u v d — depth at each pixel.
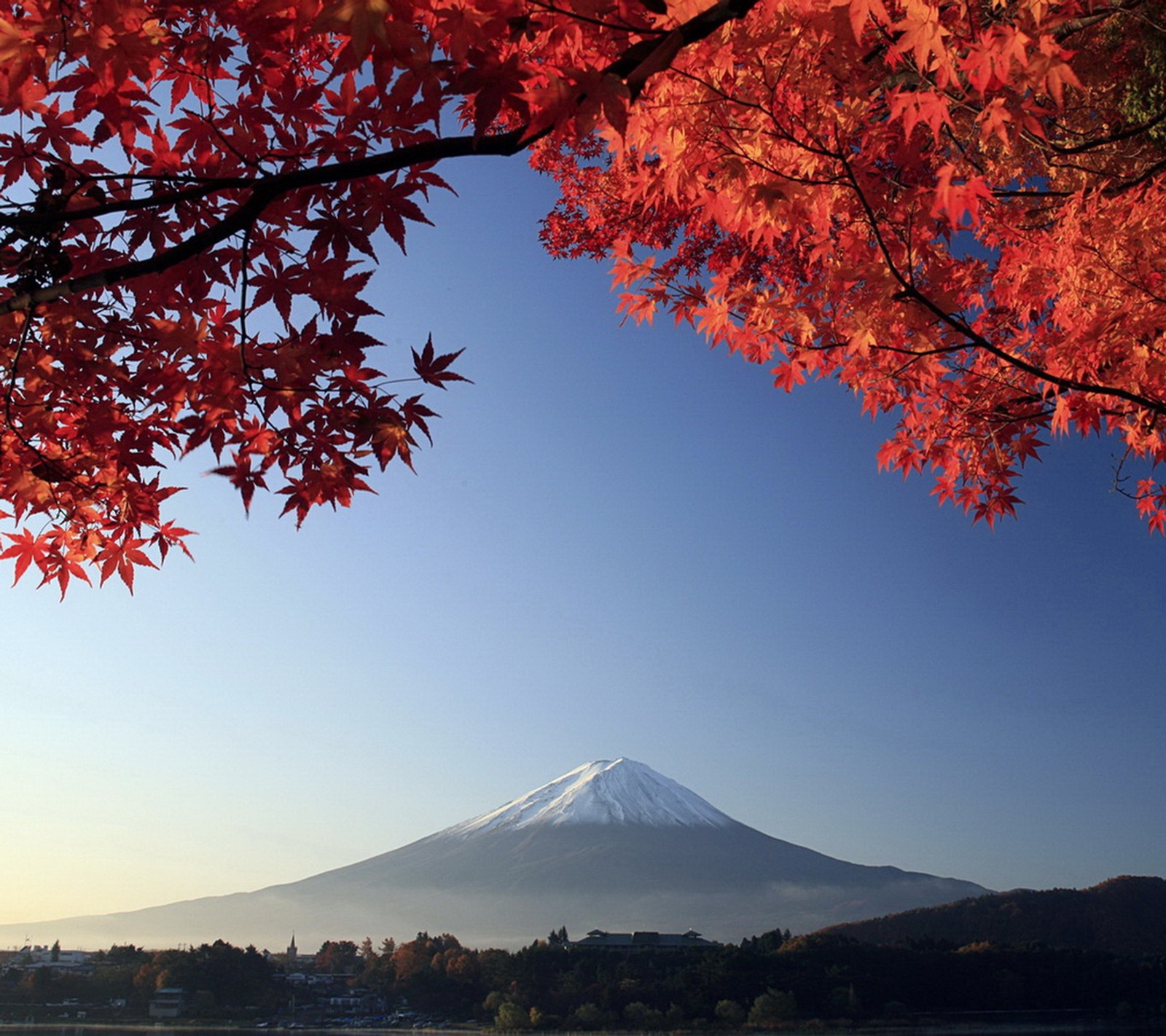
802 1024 130.38
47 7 2.74
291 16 2.72
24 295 2.93
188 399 3.62
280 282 3.37
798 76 3.59
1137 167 5.60
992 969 153.50
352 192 3.20
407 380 3.61
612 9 2.46
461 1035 144.88
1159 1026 130.12
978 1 3.68
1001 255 5.32
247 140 3.24
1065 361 4.97
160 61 3.14
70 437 4.16
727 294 5.27
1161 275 4.69
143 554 4.54
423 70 2.40
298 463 3.82
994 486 6.19
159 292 3.38
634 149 3.92
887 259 3.93
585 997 158.88
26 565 4.47
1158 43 5.14
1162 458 5.52
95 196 3.20
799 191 3.79
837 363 5.38
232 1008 166.50
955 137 4.41
